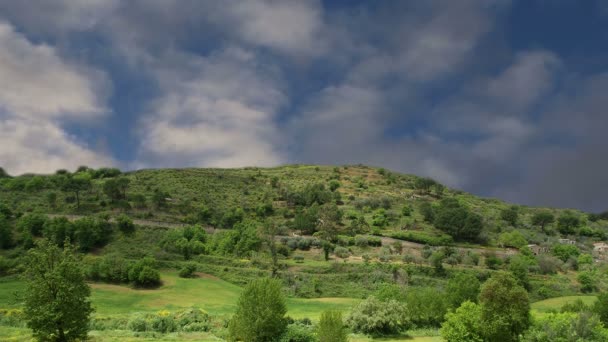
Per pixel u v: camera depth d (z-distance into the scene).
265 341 39.62
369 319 57.88
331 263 99.06
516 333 37.34
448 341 40.91
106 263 86.06
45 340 35.56
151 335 48.16
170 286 85.12
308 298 85.06
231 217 129.38
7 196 123.50
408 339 54.72
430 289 65.88
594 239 150.50
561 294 91.56
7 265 82.31
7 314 55.28
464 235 128.38
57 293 35.88
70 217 112.81
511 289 37.47
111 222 110.31
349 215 140.75
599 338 32.12
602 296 53.53
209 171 192.50
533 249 123.31
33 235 98.69
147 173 174.00
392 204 161.88
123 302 73.69
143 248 102.38
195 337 47.88
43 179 141.62
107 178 165.25
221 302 77.06
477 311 39.50
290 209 148.88
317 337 41.16
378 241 116.69
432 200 179.62
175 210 130.50
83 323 36.72
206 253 105.19
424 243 120.31
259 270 95.44
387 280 92.00
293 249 111.31
